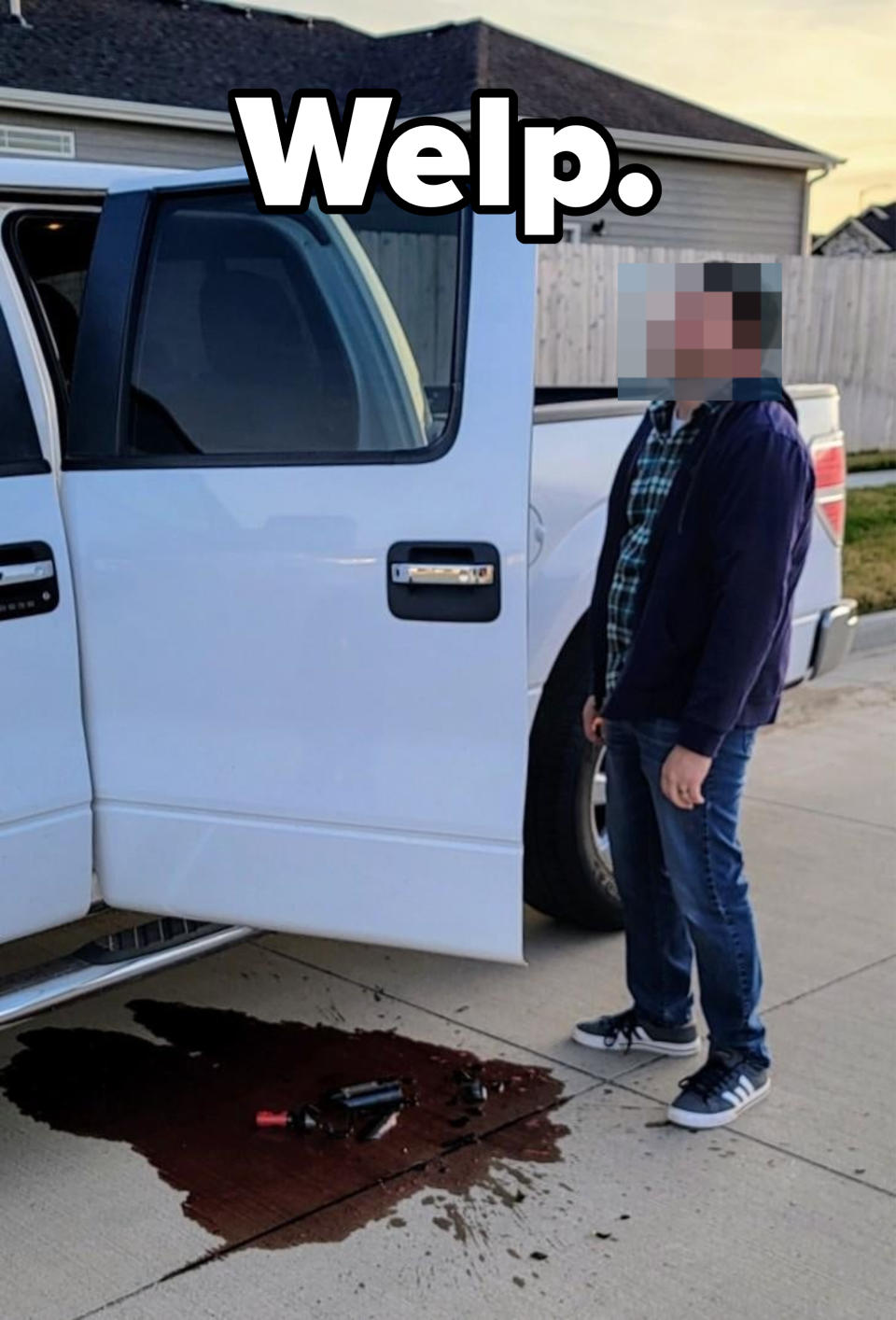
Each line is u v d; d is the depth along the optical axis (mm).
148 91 15445
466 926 2848
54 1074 3361
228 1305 2508
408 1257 2637
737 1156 2947
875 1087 3209
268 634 2836
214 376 2887
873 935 4051
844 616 4641
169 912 3023
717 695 2738
